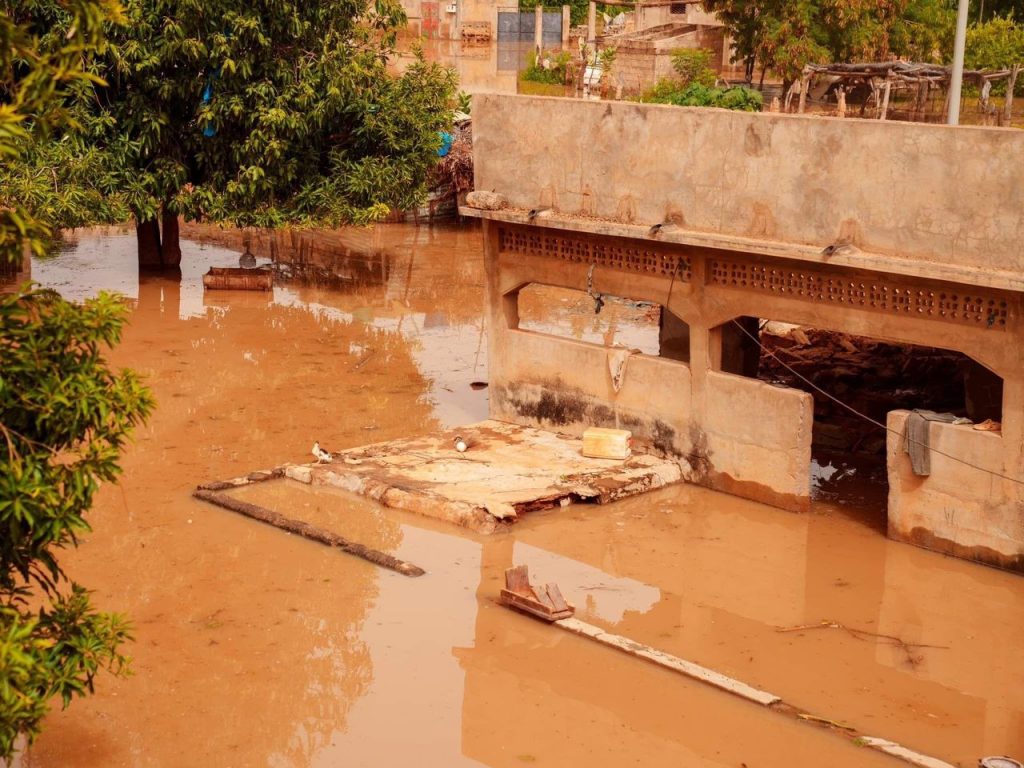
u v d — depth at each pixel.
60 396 6.51
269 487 14.17
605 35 38.28
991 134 11.43
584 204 14.63
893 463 12.77
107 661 10.36
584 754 9.24
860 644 10.96
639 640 11.02
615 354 14.95
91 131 20.94
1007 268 11.51
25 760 9.01
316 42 21.84
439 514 13.30
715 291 13.81
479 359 19.72
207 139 21.94
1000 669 10.54
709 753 9.25
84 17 6.16
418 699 9.97
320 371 18.72
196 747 9.23
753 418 13.74
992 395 14.34
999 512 12.07
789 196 12.91
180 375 18.20
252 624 11.10
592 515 13.59
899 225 12.19
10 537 6.64
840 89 24.42
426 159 23.27
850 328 12.84
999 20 27.81
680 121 13.60
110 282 23.61
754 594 11.88
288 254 26.53
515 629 11.13
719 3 29.42
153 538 12.80
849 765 9.08
